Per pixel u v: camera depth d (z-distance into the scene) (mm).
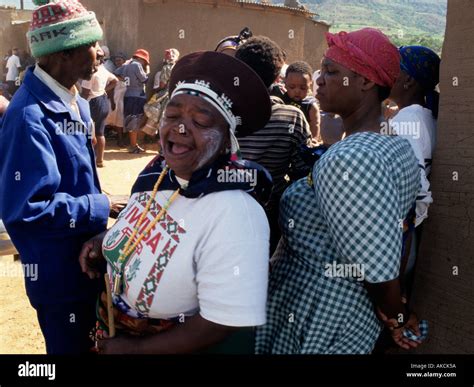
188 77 1821
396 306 1947
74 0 2445
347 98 2041
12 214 2205
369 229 1781
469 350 2502
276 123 2643
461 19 2469
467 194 2498
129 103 10438
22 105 2285
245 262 1693
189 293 1787
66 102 2453
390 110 4180
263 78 2650
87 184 2506
